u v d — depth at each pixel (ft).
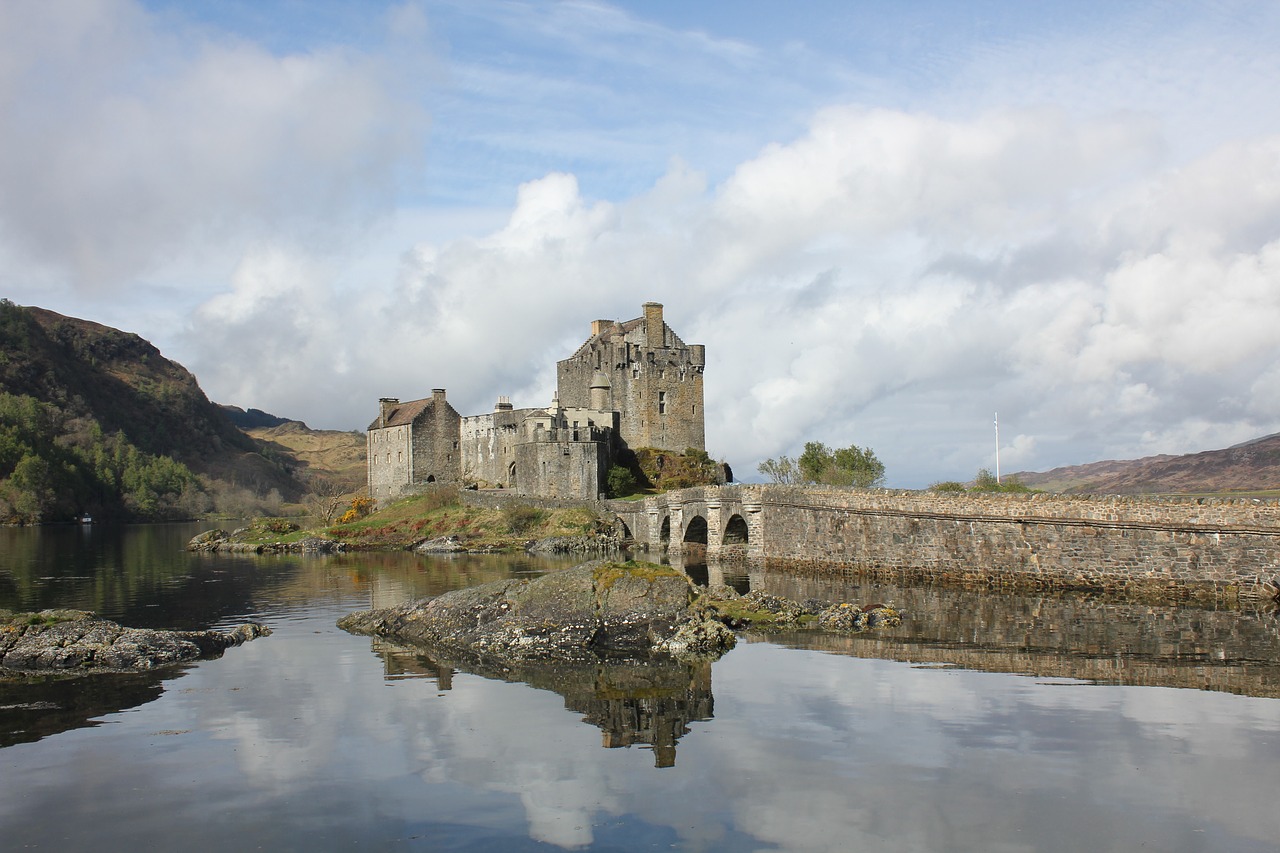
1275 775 73.41
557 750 83.30
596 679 109.70
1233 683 100.27
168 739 87.71
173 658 122.72
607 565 136.98
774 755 80.38
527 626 129.39
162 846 64.80
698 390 441.27
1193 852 61.31
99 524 636.07
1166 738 82.33
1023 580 173.88
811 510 225.76
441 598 144.36
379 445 483.51
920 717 90.27
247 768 79.66
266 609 176.86
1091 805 68.59
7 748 85.40
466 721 92.68
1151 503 158.51
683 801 70.90
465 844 64.39
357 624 150.41
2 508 602.85
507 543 331.98
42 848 64.69
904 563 198.08
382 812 69.97
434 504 399.03
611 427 415.44
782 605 152.66
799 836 64.44
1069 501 168.45
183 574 253.44
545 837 65.16
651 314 436.76
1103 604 154.92
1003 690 99.35
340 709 97.76
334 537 370.32
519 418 415.85
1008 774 74.69
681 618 127.95
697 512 282.36
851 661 115.75
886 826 65.82
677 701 98.63
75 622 128.98
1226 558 151.23
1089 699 95.09
